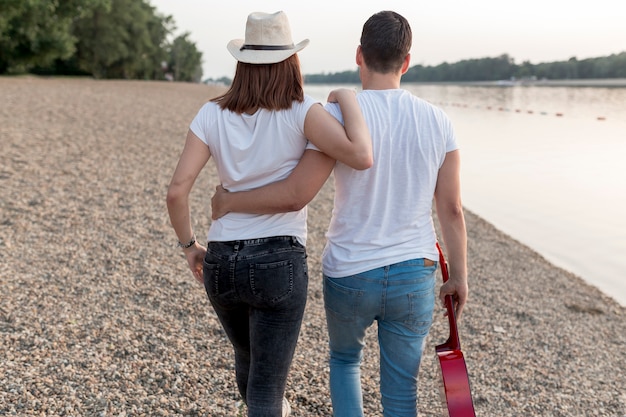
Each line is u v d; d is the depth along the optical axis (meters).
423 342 2.11
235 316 2.10
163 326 3.58
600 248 7.14
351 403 2.16
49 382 2.79
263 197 1.92
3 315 3.44
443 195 2.05
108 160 8.78
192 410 2.71
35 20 33.41
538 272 6.09
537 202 9.48
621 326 4.79
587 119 26.47
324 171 1.93
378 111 1.98
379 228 1.99
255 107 1.91
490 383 3.52
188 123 14.80
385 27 2.00
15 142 9.16
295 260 1.96
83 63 55.44
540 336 4.34
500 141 17.66
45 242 4.95
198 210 6.66
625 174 11.86
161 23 74.12
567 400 3.40
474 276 5.72
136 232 5.51
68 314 3.58
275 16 1.90
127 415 2.62
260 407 1.99
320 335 3.78
